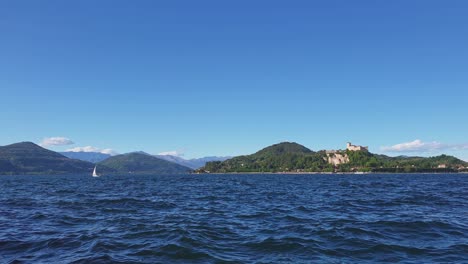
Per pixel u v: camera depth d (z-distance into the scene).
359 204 33.41
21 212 28.02
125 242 16.55
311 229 19.67
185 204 34.66
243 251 14.98
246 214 26.73
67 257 14.09
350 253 14.56
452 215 25.05
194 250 14.95
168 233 18.47
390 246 15.65
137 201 37.12
